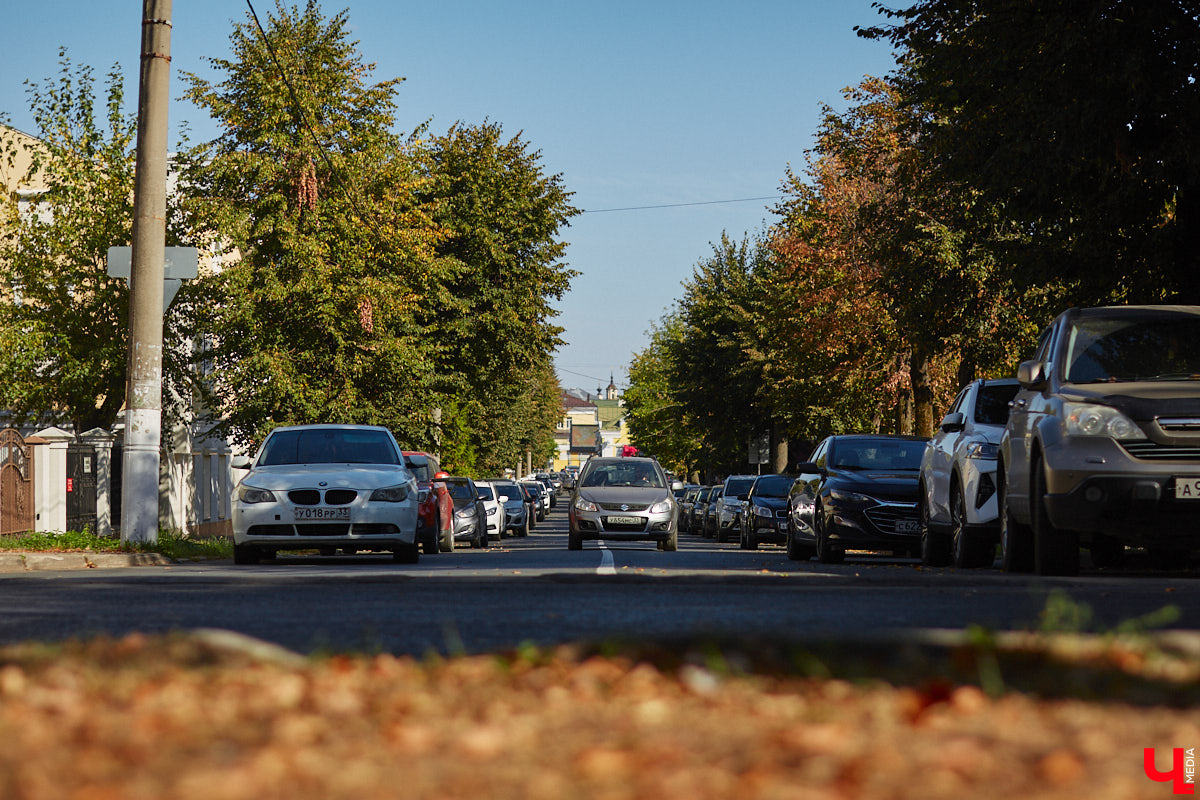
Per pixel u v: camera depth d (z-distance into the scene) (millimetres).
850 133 41688
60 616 7625
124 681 4230
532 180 53062
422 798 2697
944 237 32594
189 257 19156
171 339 30469
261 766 2918
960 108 22156
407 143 35375
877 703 3816
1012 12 20375
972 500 15641
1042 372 12906
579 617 7141
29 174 28781
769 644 4609
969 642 4617
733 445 71812
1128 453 11562
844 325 44344
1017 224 22344
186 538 22906
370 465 18594
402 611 7625
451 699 3918
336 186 32656
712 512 50812
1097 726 3521
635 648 4609
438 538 24500
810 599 8422
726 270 71312
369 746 3232
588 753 3059
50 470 27656
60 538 18922
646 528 28031
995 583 10289
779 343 51750
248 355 31688
